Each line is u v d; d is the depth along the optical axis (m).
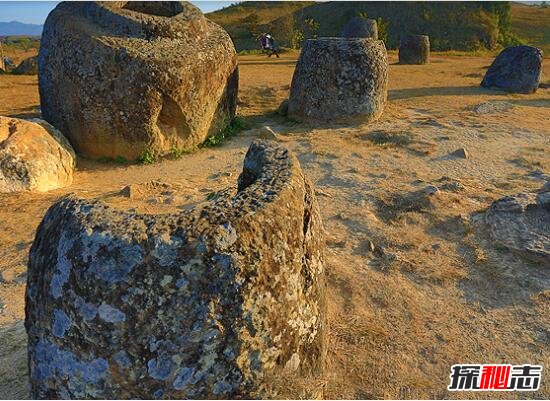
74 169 6.58
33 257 2.20
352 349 3.25
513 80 11.44
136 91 6.50
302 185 2.45
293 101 8.72
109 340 1.95
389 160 6.61
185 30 7.04
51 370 2.10
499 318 3.62
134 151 6.83
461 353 3.28
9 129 5.98
